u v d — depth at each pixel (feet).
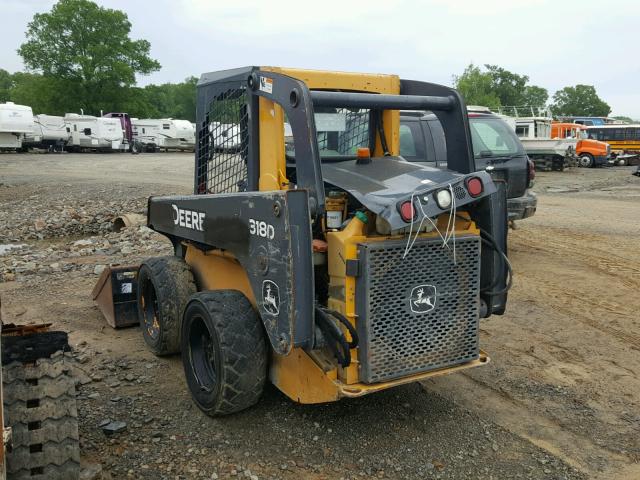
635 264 29.71
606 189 70.54
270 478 11.93
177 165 101.76
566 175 91.45
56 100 207.21
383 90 15.06
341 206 12.40
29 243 43.14
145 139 148.15
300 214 11.23
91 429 13.60
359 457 12.67
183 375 16.61
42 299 24.08
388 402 15.06
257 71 13.30
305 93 11.73
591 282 26.37
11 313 22.13
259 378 13.41
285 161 13.23
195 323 14.38
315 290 12.73
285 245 11.27
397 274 11.94
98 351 18.40
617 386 16.39
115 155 134.72
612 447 13.38
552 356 18.40
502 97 309.83
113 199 58.59
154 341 17.87
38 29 206.80
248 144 13.92
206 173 16.51
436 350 12.62
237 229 12.94
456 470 12.33
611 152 118.83
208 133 16.21
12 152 138.00
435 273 12.37
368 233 11.85
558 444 13.44
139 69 218.79
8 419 10.18
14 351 10.57
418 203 11.28
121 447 12.87
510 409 14.98
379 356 11.96
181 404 14.84
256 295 12.42
